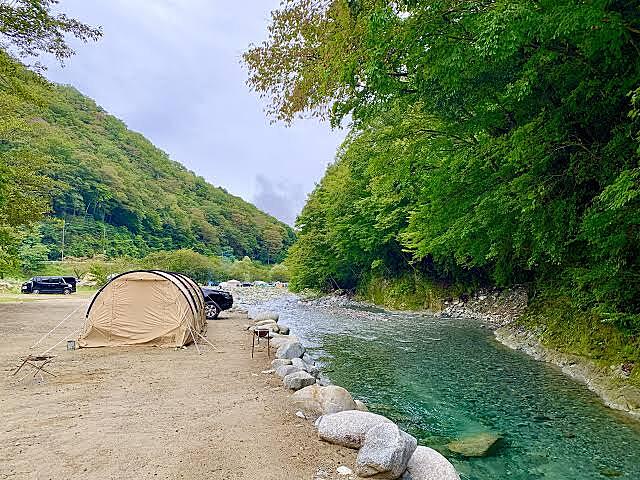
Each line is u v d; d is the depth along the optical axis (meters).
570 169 9.38
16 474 4.21
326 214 41.34
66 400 6.91
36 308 23.45
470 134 11.61
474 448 6.38
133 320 12.34
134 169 127.12
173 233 112.19
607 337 10.62
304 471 4.49
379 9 8.49
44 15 18.05
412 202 23.86
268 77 13.12
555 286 15.30
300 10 11.77
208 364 9.89
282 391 7.62
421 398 8.90
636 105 7.12
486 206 11.48
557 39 7.74
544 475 5.54
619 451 6.25
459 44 8.38
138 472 4.30
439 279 30.17
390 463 4.33
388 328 19.89
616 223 8.31
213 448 4.99
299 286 47.06
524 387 9.66
